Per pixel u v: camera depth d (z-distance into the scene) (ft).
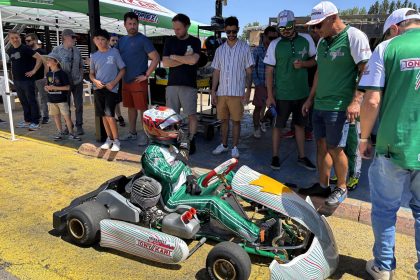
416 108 8.03
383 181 8.96
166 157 10.59
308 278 8.76
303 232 9.63
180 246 9.60
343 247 11.34
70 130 22.65
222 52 17.93
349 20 29.12
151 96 25.00
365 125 8.83
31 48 26.03
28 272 9.79
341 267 10.33
